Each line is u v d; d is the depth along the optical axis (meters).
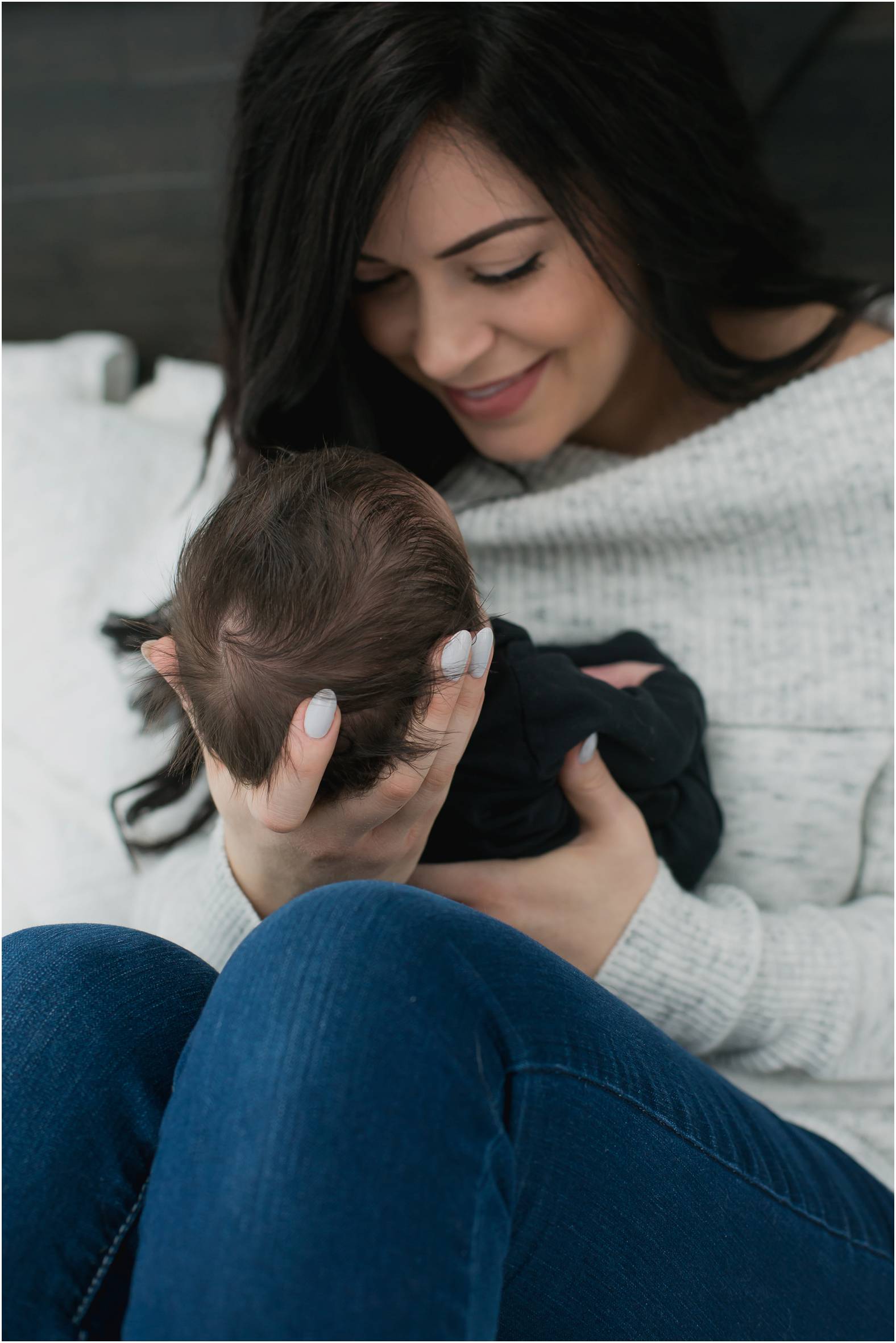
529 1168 0.40
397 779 0.49
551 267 0.66
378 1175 0.34
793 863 0.80
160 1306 0.34
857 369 0.76
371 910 0.39
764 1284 0.51
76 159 1.47
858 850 0.81
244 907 0.62
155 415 1.25
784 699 0.79
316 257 0.64
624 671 0.75
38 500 1.01
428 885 0.65
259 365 0.72
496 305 0.66
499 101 0.58
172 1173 0.36
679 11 0.68
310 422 0.79
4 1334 0.36
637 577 0.84
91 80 1.44
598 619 0.84
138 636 0.71
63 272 1.52
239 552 0.50
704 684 0.81
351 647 0.47
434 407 0.86
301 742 0.45
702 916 0.67
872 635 0.78
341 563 0.48
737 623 0.81
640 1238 0.45
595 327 0.72
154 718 0.71
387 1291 0.33
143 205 1.48
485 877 0.65
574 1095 0.41
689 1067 0.50
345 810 0.51
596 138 0.63
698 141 0.69
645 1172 0.45
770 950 0.69
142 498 1.03
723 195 0.72
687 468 0.78
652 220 0.68
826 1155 0.62
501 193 0.61
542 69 0.59
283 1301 0.32
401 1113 0.35
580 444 0.92
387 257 0.64
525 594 0.86
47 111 1.45
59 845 0.87
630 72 0.63
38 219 1.50
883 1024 0.71
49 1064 0.42
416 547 0.49
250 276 0.71
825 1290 0.54
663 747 0.67
